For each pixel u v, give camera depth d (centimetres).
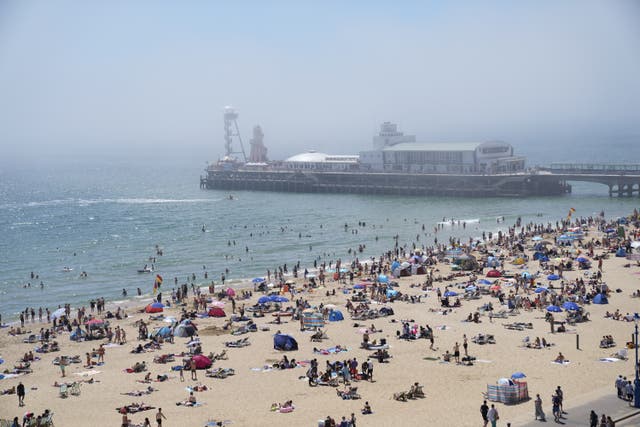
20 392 5309
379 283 9675
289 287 9619
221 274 11600
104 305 9481
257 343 6906
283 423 4747
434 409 4903
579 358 5988
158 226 18050
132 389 5625
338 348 6531
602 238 12544
